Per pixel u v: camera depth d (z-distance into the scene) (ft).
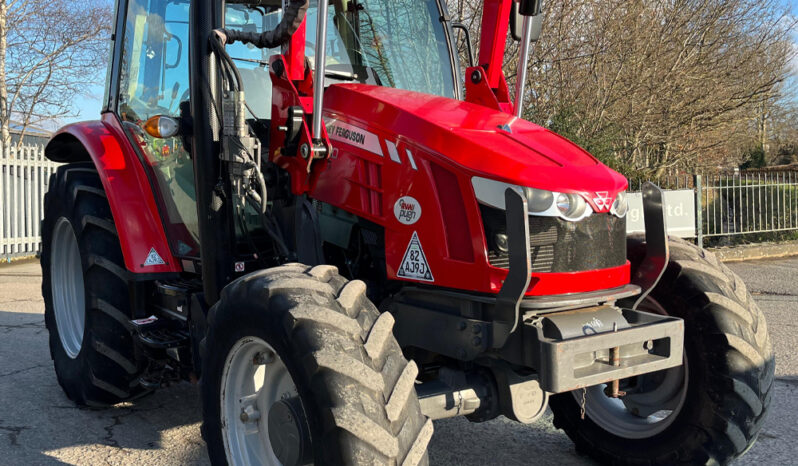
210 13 10.14
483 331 8.09
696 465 9.50
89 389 12.65
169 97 12.12
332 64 11.14
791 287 26.66
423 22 12.22
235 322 8.21
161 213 12.26
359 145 9.32
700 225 34.53
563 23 39.47
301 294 7.70
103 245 12.69
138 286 12.59
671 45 45.03
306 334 7.27
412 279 8.79
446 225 8.45
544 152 8.75
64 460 10.84
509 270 7.75
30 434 11.95
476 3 34.58
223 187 10.19
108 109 13.96
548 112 40.16
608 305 8.76
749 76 47.70
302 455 7.79
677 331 8.62
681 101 46.01
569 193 8.23
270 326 7.61
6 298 25.25
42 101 61.31
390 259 9.02
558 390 7.66
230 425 8.68
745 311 9.58
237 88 10.00
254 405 8.72
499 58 10.85
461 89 12.46
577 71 41.14
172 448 11.40
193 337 10.78
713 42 44.88
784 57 47.55
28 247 38.73
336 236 9.75
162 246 12.17
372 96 9.53
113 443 11.60
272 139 9.96
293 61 9.66
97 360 12.46
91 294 12.51
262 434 8.65
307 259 9.43
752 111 50.44
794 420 12.44
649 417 10.55
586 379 7.88
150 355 11.92
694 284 9.63
